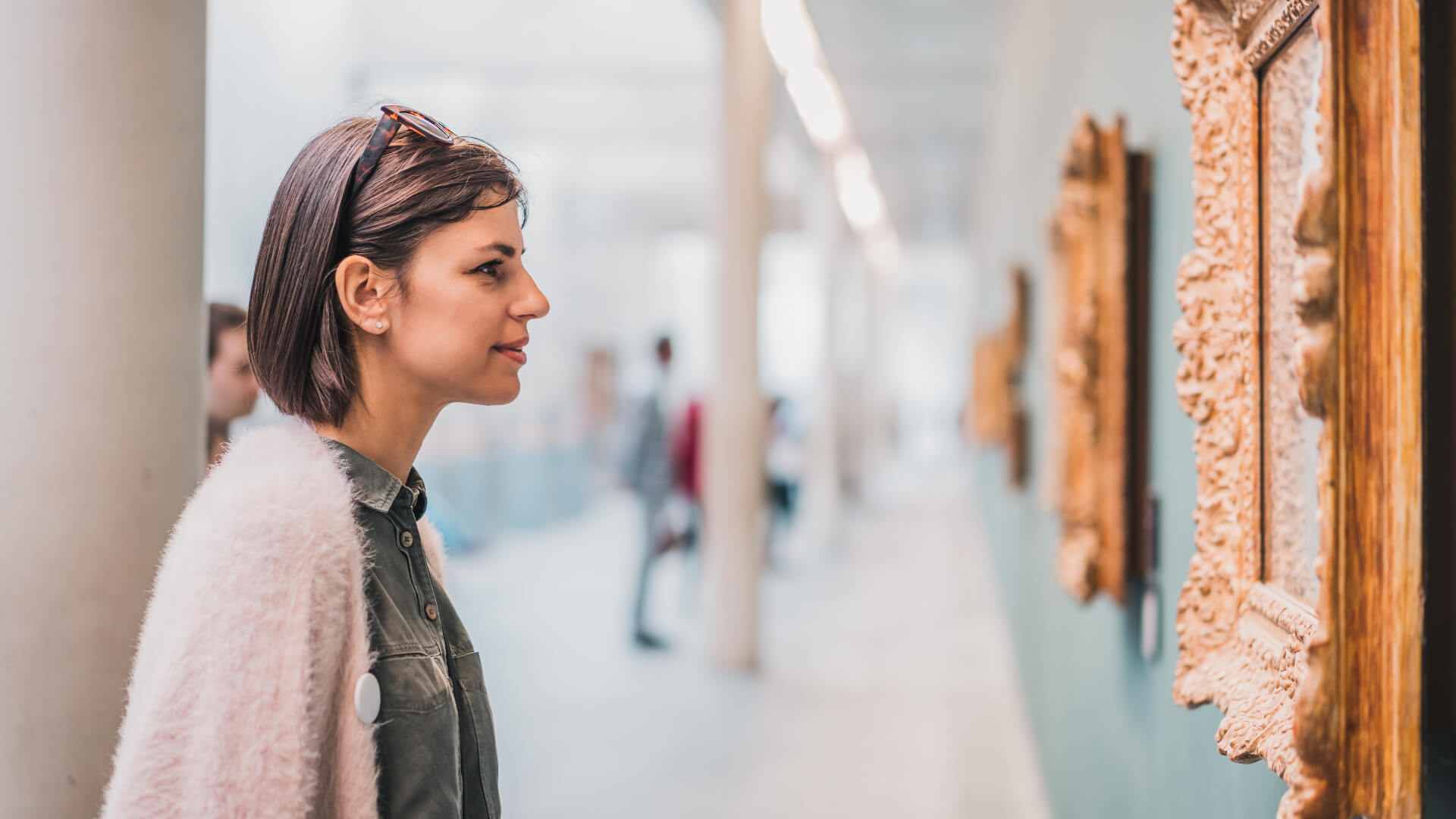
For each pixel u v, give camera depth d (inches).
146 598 60.7
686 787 154.9
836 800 150.9
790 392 916.6
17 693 57.2
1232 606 47.7
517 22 363.9
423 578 39.4
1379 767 30.8
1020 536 196.9
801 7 268.4
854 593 330.3
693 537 281.0
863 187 529.7
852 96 360.5
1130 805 82.4
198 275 65.0
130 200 60.3
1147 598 72.6
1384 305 30.5
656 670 224.5
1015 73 234.5
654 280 674.8
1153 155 74.0
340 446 37.3
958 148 442.0
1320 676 31.0
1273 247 44.0
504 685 210.2
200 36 64.4
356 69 378.3
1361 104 30.5
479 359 38.5
